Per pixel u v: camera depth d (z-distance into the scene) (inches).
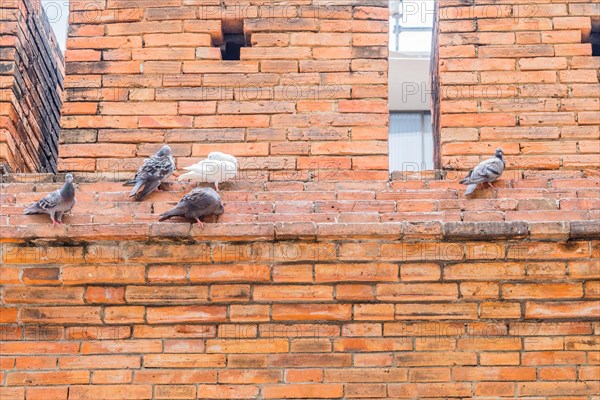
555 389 279.3
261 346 283.9
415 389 279.7
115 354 284.0
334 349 283.3
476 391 279.3
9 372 282.8
